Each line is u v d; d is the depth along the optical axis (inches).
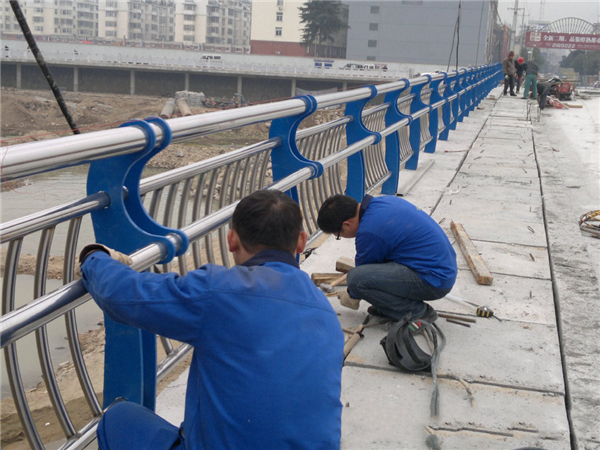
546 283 180.7
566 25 4131.4
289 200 75.5
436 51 3297.2
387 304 140.1
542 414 114.0
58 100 101.1
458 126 605.3
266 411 65.0
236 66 2691.9
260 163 154.1
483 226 239.8
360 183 223.3
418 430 108.0
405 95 329.1
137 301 67.3
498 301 165.8
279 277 70.5
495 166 379.2
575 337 145.6
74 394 166.4
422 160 386.6
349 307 150.5
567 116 789.9
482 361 132.6
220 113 101.1
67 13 4751.5
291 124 153.3
